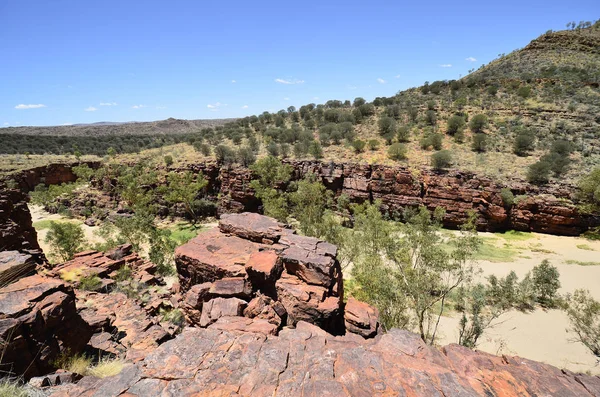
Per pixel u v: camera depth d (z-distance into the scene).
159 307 19.20
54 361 8.70
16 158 99.31
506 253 36.28
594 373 17.91
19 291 9.68
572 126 58.50
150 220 47.28
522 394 6.35
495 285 25.42
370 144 60.62
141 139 159.00
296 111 106.56
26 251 23.44
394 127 67.94
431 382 6.57
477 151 54.53
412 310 24.11
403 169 49.81
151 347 12.55
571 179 43.84
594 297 26.19
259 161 60.12
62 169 92.94
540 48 112.50
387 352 7.77
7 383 6.34
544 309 24.83
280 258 16.48
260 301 14.21
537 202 42.12
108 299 17.30
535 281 26.12
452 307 25.16
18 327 8.10
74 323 9.98
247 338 8.34
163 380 6.81
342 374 6.86
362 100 99.38
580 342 20.81
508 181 44.75
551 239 40.56
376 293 19.58
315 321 14.20
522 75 88.62
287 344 8.07
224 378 6.83
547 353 19.95
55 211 71.50
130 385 6.64
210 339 8.28
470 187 45.62
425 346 8.08
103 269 24.20
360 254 29.38
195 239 20.14
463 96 81.62
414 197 48.47
